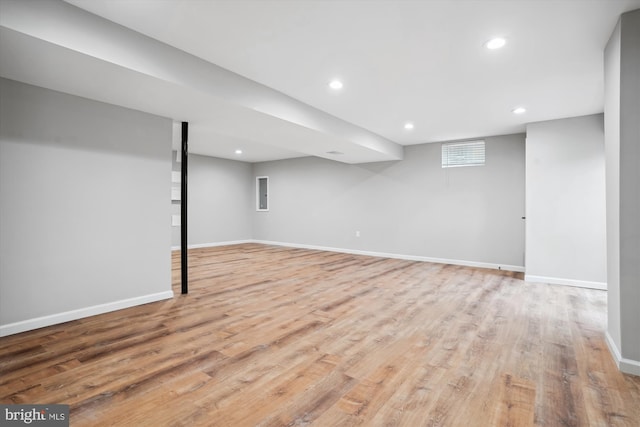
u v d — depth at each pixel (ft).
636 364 7.23
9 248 9.12
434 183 21.81
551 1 6.90
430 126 17.48
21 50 7.19
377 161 24.20
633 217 7.32
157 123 12.35
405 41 8.65
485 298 13.24
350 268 19.44
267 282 15.74
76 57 7.53
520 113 14.90
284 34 8.34
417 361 7.83
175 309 11.56
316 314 11.14
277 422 5.57
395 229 23.47
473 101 13.32
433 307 12.01
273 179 30.91
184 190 13.44
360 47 9.00
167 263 12.82
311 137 15.92
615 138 7.75
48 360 7.69
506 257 19.39
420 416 5.77
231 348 8.44
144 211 12.07
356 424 5.54
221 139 21.24
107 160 11.04
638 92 7.22
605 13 7.29
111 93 9.96
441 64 9.96
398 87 11.91
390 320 10.62
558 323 10.46
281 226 30.35
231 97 10.61
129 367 7.39
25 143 9.34
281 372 7.25
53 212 9.91
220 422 5.56
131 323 10.14
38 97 9.53
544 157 15.99
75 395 6.29
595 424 5.59
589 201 15.03
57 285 10.02
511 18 7.55
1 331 8.96
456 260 21.02
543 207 15.98
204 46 8.99
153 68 8.57
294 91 12.38
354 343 8.82
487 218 20.01
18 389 6.48
